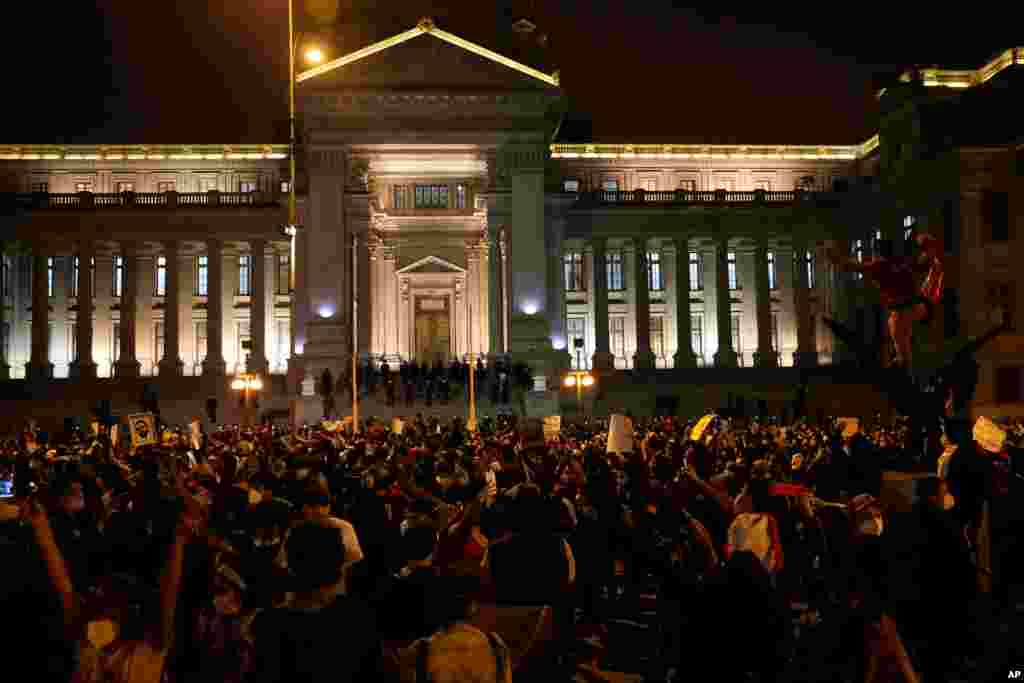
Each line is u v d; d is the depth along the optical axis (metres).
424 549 9.59
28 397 65.06
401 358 73.44
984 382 59.06
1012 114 63.97
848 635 8.07
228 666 8.93
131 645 7.27
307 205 65.88
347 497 14.08
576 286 78.69
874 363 12.68
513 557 9.48
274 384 68.75
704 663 7.15
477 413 58.00
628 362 78.44
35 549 7.58
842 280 76.94
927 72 71.12
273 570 9.32
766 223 76.88
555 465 18.48
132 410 63.78
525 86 65.19
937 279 12.02
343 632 6.17
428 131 64.81
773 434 27.69
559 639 10.00
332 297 64.00
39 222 70.81
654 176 81.50
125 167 76.88
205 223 71.62
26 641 6.94
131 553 8.93
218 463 18.34
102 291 74.19
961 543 8.89
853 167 82.56
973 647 8.82
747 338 78.81
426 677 6.36
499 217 65.38
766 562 10.54
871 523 9.45
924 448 12.23
